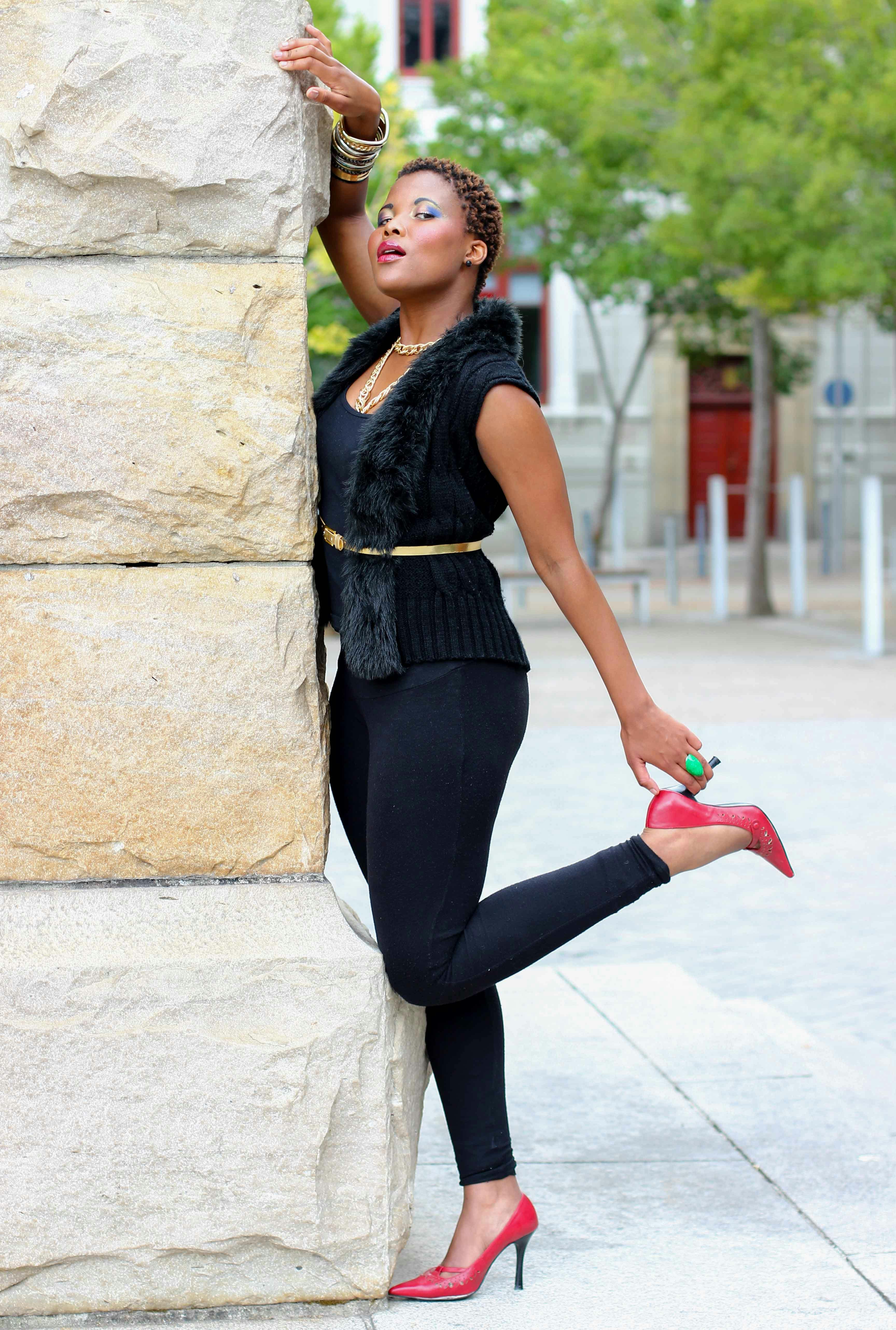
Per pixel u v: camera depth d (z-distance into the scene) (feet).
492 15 59.52
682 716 28.84
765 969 14.42
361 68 45.32
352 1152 7.39
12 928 7.28
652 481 82.79
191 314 7.27
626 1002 12.92
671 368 81.97
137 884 7.48
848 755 24.70
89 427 7.25
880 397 86.74
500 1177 7.82
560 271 67.00
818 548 82.58
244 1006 7.26
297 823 7.52
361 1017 7.32
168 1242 7.27
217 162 7.22
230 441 7.30
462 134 58.75
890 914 16.17
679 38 45.70
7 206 7.18
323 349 36.76
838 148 37.45
